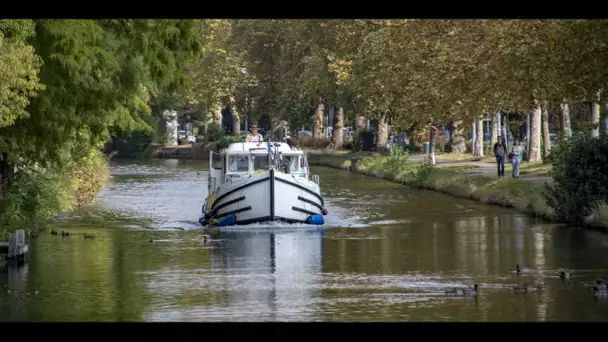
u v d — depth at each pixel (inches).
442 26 5270.7
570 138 4077.3
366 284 2647.6
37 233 3848.4
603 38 3740.2
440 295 2471.7
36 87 2459.4
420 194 5738.2
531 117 6934.1
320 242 3607.3
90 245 3526.1
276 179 4097.0
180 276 2802.7
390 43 5915.4
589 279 2696.9
